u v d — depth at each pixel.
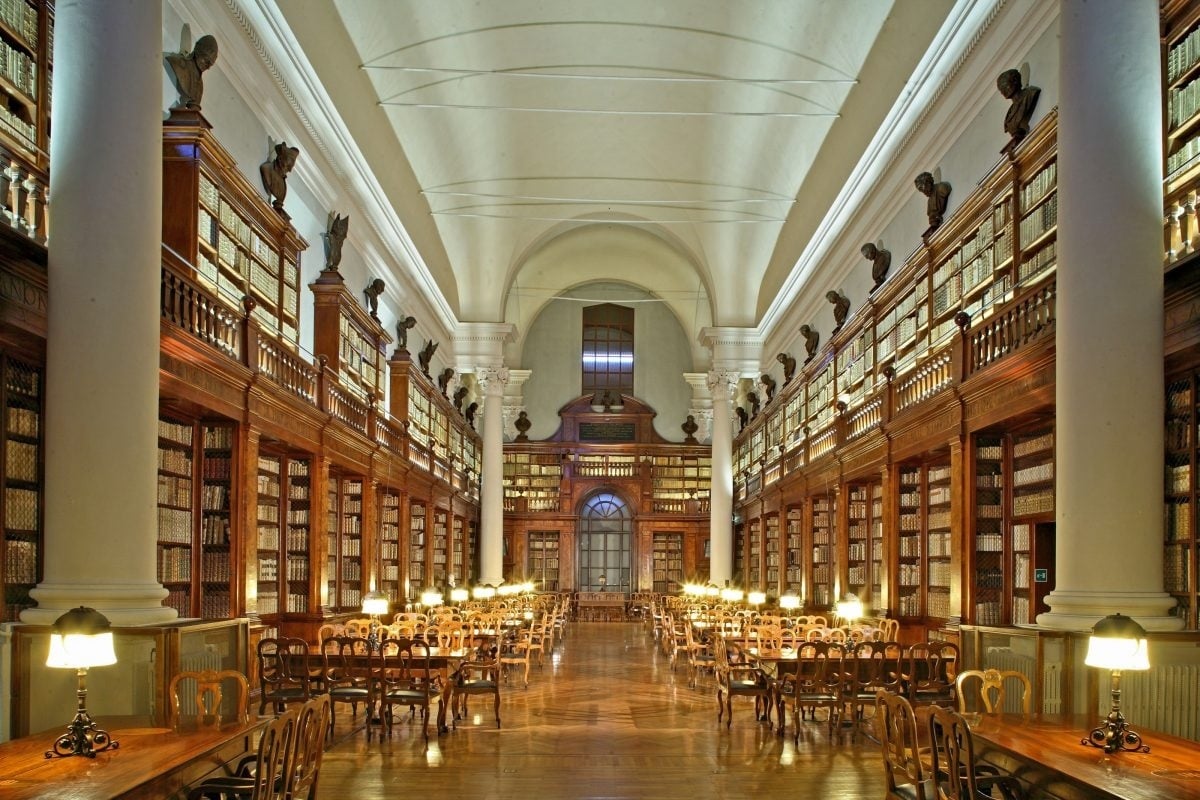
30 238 7.12
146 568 7.23
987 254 12.04
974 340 11.69
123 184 7.26
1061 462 7.56
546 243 31.92
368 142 18.20
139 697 6.78
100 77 7.26
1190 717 6.78
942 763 6.16
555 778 8.35
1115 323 7.29
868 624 15.17
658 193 26.30
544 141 24.03
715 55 19.25
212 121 11.50
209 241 10.85
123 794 4.34
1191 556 7.94
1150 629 6.98
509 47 19.30
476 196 25.30
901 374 15.09
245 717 6.14
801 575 22.00
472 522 32.47
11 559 7.48
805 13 16.75
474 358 29.25
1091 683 6.91
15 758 4.97
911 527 14.91
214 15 11.12
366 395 18.09
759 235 28.11
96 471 7.01
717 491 29.61
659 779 8.32
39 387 7.96
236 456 11.31
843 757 9.29
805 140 20.80
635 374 37.94
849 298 19.52
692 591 29.28
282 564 14.10
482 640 13.51
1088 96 7.51
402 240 20.69
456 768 8.73
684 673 16.67
